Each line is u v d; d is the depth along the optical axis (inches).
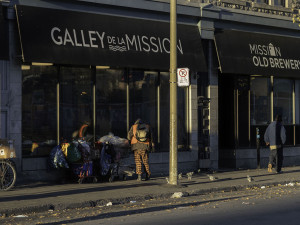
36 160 563.8
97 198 442.9
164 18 672.4
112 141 593.3
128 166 604.7
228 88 774.5
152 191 493.0
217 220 348.2
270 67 772.6
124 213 385.1
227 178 616.4
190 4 692.7
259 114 794.8
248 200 450.6
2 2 540.4
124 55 616.4
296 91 839.7
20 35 540.7
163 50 657.0
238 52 738.8
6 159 502.3
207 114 721.0
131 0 631.8
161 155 671.8
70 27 580.1
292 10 831.7
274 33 807.1
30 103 566.9
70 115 597.3
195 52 689.0
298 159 837.2
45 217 376.8
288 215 367.9
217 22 733.3
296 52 820.6
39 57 547.2
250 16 764.0
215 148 727.7
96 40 596.7
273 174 671.8
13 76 553.3
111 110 632.4
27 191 494.9
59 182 574.2
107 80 629.6
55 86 586.2
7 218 371.2
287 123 828.0
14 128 551.8
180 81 527.2
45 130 577.0
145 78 665.6
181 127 698.8
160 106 680.4
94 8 608.4
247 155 775.1
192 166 700.0
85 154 562.6
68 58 569.0
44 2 569.6
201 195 497.7
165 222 343.3
